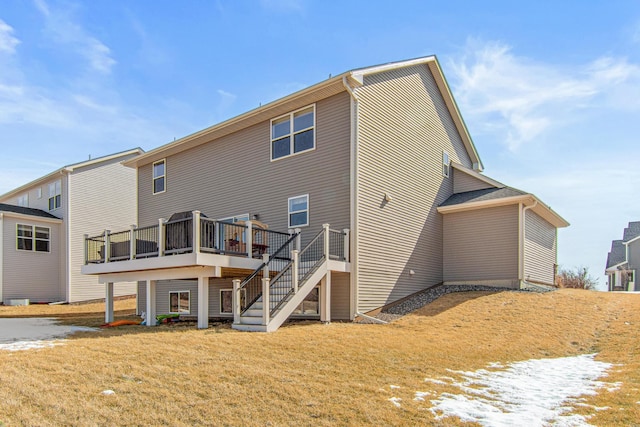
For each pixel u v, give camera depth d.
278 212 13.03
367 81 12.24
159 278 11.39
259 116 13.54
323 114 12.27
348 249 11.30
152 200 17.17
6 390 4.75
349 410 4.62
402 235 13.34
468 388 5.59
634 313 10.75
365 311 11.45
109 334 9.16
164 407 4.51
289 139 13.02
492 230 14.80
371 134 12.20
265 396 4.92
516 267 14.13
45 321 13.40
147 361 6.17
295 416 4.44
